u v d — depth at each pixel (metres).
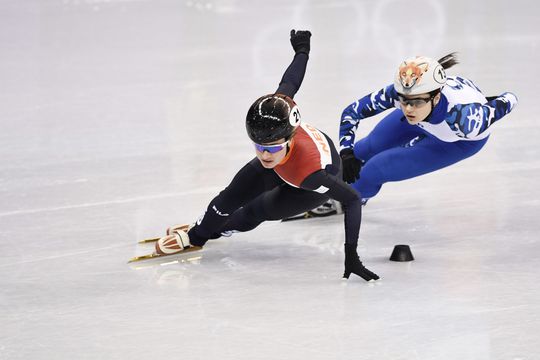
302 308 13.45
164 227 17.81
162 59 36.94
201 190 20.30
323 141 14.29
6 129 26.34
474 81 30.73
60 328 12.94
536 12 45.00
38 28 45.12
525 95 28.62
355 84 31.22
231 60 36.34
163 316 13.30
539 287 14.12
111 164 22.58
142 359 11.77
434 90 14.82
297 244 16.84
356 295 13.97
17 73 34.75
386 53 36.59
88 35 43.12
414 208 18.83
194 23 45.81
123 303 13.91
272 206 15.37
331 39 40.19
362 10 47.56
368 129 25.56
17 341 12.48
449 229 17.38
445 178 20.86
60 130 26.19
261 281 14.80
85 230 17.70
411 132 17.48
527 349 11.74
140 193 20.14
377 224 17.88
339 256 16.06
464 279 14.59
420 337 12.21
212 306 13.66
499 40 38.31
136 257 16.12
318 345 12.03
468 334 12.28
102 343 12.34
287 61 35.84
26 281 15.01
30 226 17.95
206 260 16.03
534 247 16.16
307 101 28.89
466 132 15.38
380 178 17.03
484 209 18.50
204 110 28.41
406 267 15.30
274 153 13.44
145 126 26.50
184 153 23.50
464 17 44.34
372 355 11.66
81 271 15.47
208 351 11.95
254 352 11.87
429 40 38.97
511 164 21.66
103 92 31.31
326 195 14.28
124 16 48.41
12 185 20.84
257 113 13.14
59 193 20.19
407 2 49.50
